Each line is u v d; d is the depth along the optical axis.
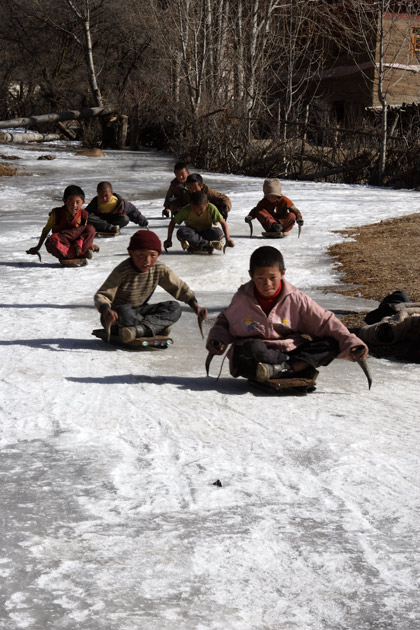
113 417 4.32
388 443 3.96
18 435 4.02
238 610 2.45
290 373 4.82
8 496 3.27
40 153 28.97
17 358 5.59
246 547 2.84
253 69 27.56
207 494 3.30
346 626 2.37
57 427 4.15
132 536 2.92
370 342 6.04
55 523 3.03
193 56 29.66
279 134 24.83
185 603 2.48
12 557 2.75
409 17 25.44
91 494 3.29
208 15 28.39
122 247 11.40
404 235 11.91
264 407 4.56
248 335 4.91
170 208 13.73
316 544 2.87
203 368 5.47
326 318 4.82
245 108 26.61
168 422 4.24
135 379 5.11
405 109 25.19
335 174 23.72
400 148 22.30
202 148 26.53
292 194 18.97
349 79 34.00
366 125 26.11
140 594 2.53
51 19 39.44
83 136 34.09
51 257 10.60
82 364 5.45
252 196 18.02
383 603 2.49
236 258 10.34
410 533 2.97
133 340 5.77
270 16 28.84
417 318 5.95
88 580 2.61
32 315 7.06
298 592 2.55
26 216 15.21
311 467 3.62
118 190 19.47
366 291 8.13
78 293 8.14
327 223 13.90
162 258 10.32
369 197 18.33
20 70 41.72
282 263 4.76
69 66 40.91
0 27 40.31
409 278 8.65
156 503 3.21
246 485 3.40
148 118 33.84
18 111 40.47
